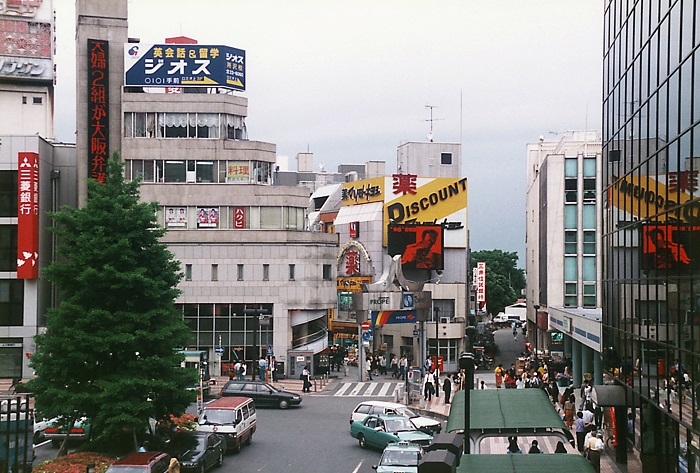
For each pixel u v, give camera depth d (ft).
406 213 292.81
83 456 106.01
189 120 231.71
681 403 77.92
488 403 92.12
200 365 178.09
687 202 75.61
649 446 93.56
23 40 257.34
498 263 478.18
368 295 221.25
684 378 76.79
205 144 230.89
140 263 117.70
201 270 226.79
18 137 205.26
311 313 231.91
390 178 294.05
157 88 247.91
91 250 113.60
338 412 165.89
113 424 107.65
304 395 192.13
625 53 105.70
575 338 165.17
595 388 107.55
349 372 244.42
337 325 300.20
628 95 103.45
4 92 257.14
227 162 231.71
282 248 228.63
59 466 100.94
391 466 98.68
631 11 101.91
